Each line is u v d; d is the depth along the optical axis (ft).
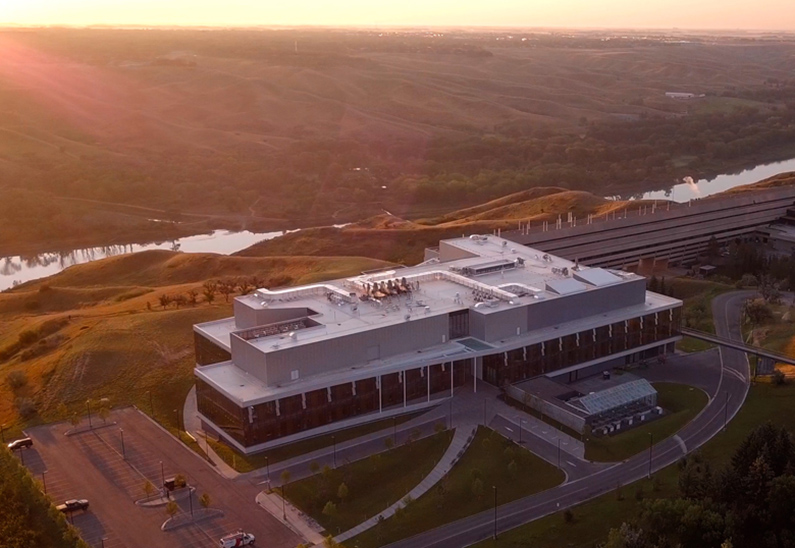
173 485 490.90
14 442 547.90
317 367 565.53
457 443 543.39
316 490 490.08
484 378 625.00
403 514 463.01
